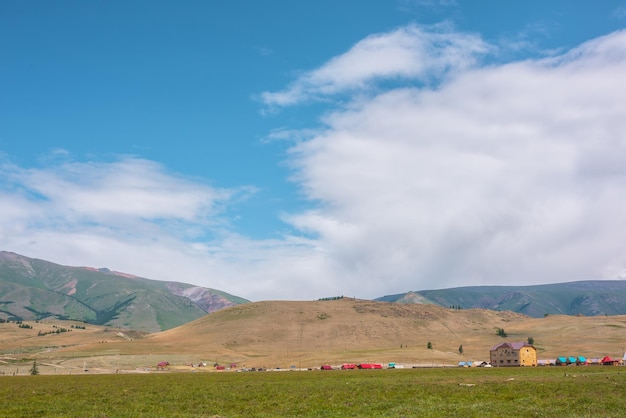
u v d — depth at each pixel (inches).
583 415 1644.9
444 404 2036.2
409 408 1939.0
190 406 2244.1
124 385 3767.2
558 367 6018.7
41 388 3484.3
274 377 4808.1
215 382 4065.0
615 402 1974.7
